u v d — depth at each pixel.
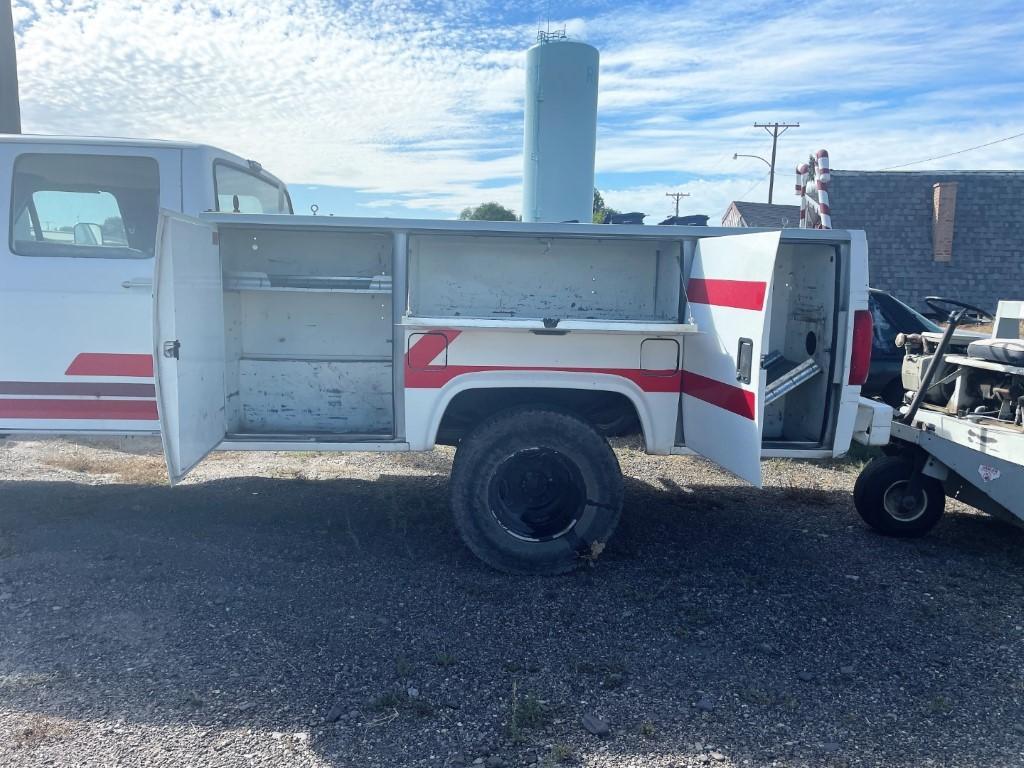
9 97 7.96
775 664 3.55
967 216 18.98
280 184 6.51
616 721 3.08
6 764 2.72
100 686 3.22
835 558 4.86
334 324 5.04
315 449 4.63
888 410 4.80
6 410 4.80
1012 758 2.91
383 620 3.86
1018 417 4.74
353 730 2.98
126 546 4.70
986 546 5.18
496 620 3.89
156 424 4.80
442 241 4.98
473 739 2.95
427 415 4.42
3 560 4.45
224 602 4.00
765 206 28.45
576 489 4.45
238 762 2.78
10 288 4.73
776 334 5.25
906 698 3.30
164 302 3.91
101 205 4.91
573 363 4.45
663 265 4.95
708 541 5.09
